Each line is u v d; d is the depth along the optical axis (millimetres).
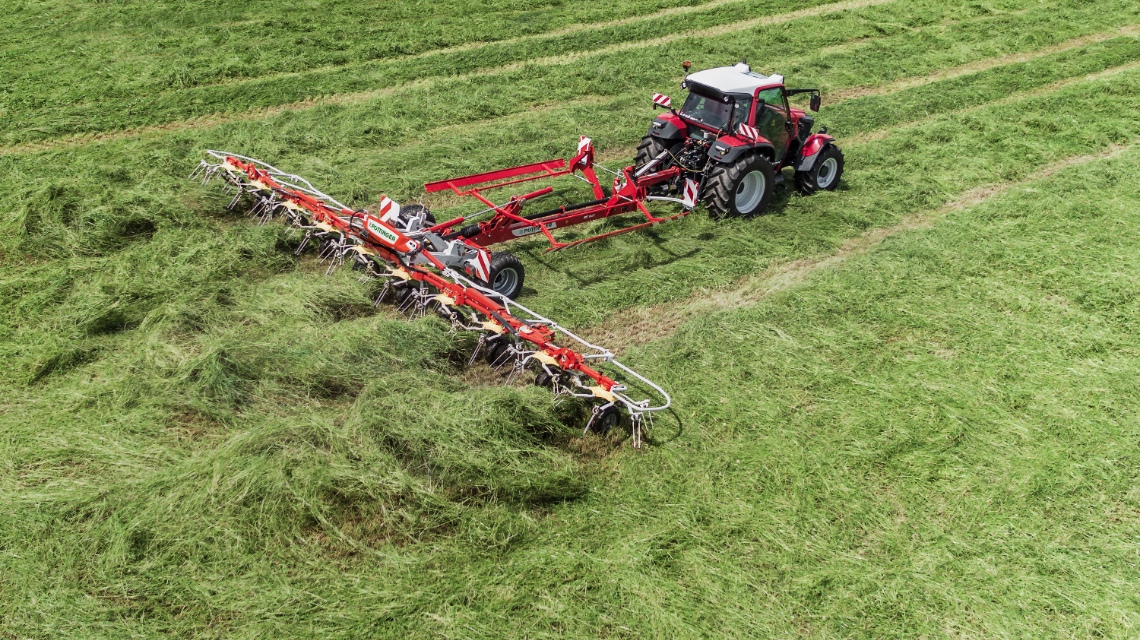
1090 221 10016
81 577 4738
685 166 10180
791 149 10719
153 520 5016
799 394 6770
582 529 5336
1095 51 17391
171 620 4527
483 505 5441
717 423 6391
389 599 4730
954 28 18953
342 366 6465
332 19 17641
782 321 7781
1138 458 6172
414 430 5652
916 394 6809
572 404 6266
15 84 12984
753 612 4820
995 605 4953
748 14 19719
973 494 5816
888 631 4762
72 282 7688
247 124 11969
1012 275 8781
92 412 6078
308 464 5367
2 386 6312
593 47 17016
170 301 7426
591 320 7762
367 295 7766
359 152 11406
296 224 8680
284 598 4664
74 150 10812
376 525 5227
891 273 8711
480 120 12930
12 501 5152
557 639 4562
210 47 15398
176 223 8812
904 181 11078
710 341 7348
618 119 13102
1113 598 5004
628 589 4883
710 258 8992
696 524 5414
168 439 5836
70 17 16656
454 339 6984
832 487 5797
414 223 7750
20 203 8805
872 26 18812
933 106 14109
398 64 15227
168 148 10930
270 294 7527
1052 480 5930
